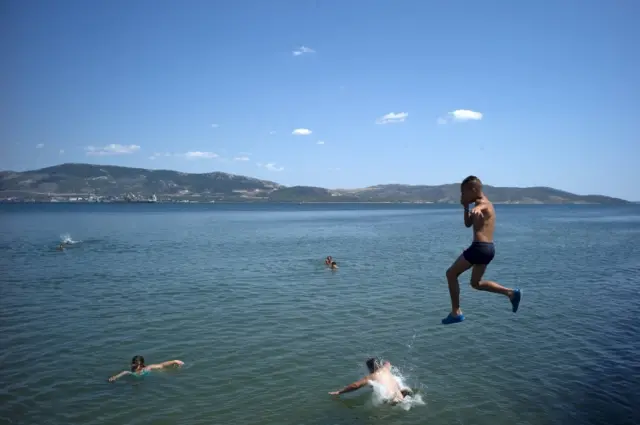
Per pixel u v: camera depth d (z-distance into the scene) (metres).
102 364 13.83
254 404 11.38
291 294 23.48
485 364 13.89
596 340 16.00
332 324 17.95
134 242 51.56
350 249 45.22
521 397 11.77
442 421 10.66
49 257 38.09
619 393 11.95
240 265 33.75
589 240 55.38
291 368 13.56
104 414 10.84
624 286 25.62
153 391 12.05
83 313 19.61
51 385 12.36
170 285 25.95
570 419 10.70
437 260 36.78
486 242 7.25
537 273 30.00
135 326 17.67
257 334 16.69
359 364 13.88
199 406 11.27
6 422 10.43
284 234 66.12
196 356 14.48
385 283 26.56
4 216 123.88
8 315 19.23
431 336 16.47
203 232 69.25
